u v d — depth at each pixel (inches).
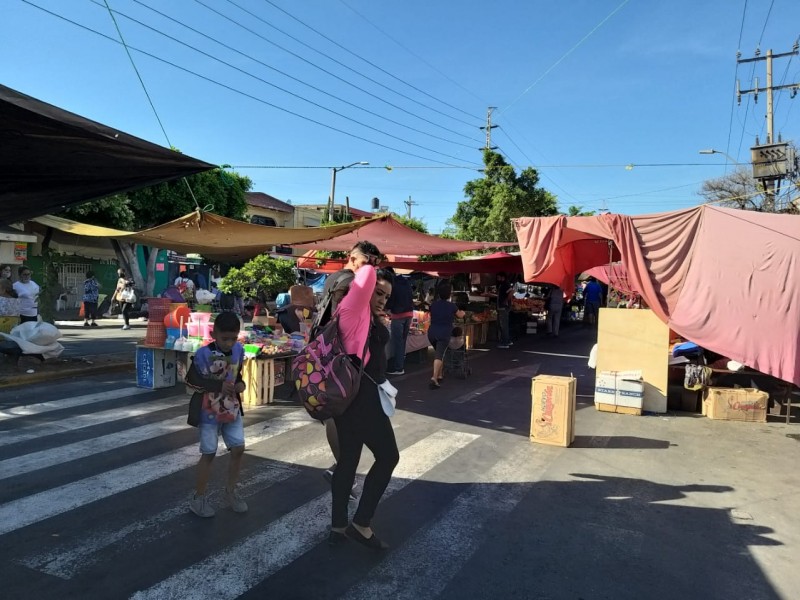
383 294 145.3
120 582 127.6
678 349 336.5
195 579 129.7
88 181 167.5
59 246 852.6
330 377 132.0
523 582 132.0
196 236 402.0
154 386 331.3
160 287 1019.9
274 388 325.4
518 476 202.7
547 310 726.5
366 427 139.9
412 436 250.5
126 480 189.6
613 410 303.4
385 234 483.2
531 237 331.0
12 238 697.0
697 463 220.7
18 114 123.3
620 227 307.4
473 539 153.0
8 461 206.4
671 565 141.3
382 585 129.3
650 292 302.2
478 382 387.2
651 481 199.9
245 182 993.5
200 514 161.6
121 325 728.3
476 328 595.5
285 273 668.1
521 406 313.0
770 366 281.6
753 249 285.4
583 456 227.0
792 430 271.0
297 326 399.9
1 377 334.3
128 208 794.2
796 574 138.3
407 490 187.2
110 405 292.7
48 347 382.6
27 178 161.3
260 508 169.6
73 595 122.0
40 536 149.1
